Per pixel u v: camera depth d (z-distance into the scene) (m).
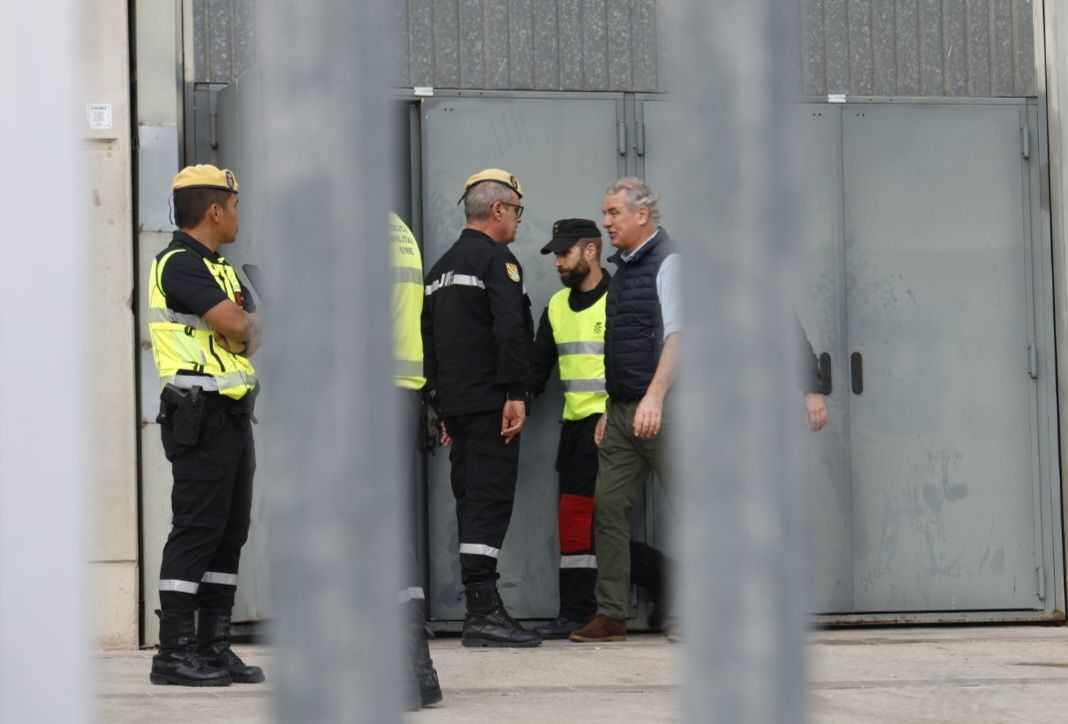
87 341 1.48
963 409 14.69
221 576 10.60
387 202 0.95
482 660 11.94
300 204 0.95
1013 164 14.75
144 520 13.19
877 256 14.59
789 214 0.96
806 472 0.99
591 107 14.20
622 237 12.97
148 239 13.20
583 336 13.53
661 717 9.18
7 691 1.44
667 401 12.55
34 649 1.46
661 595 14.06
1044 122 14.76
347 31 0.94
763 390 0.96
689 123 0.96
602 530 13.19
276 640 0.94
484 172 12.87
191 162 13.48
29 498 1.45
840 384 14.52
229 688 10.29
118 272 13.05
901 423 14.60
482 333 12.66
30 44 1.43
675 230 0.97
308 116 0.95
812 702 0.97
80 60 1.46
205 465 10.18
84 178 1.48
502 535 12.83
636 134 14.23
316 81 0.95
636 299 12.92
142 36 13.23
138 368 13.18
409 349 8.98
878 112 14.60
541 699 9.93
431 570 13.95
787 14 0.95
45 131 1.46
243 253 12.55
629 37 14.25
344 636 0.93
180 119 13.40
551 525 14.11
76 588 1.47
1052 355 14.75
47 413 1.45
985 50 14.73
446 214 14.05
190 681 10.31
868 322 14.58
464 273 12.60
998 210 14.73
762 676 0.95
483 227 12.79
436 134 14.04
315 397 0.94
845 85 14.62
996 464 14.72
